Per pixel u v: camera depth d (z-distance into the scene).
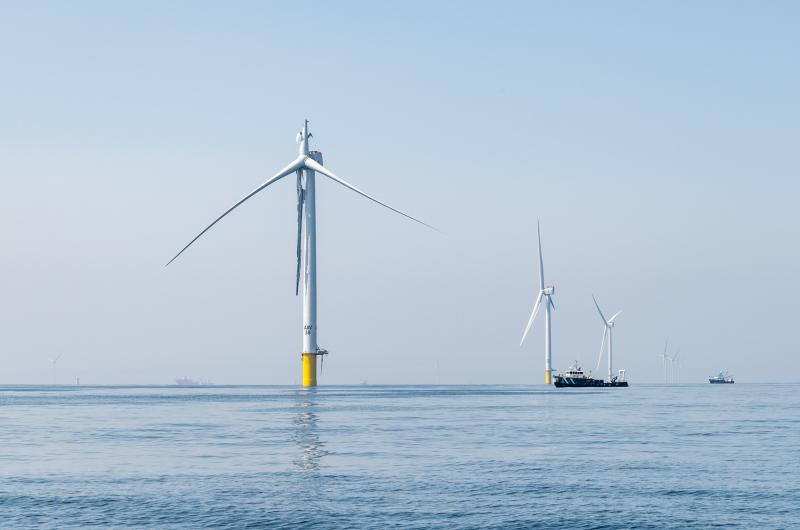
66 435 90.19
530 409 152.00
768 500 46.88
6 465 62.41
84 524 40.75
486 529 39.75
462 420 115.12
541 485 51.75
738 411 145.25
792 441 81.00
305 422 111.19
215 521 41.28
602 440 81.81
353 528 39.78
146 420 119.81
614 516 42.56
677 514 43.06
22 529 39.72
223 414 136.12
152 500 46.72
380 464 62.06
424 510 43.81
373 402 192.25
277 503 45.69
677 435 88.31
